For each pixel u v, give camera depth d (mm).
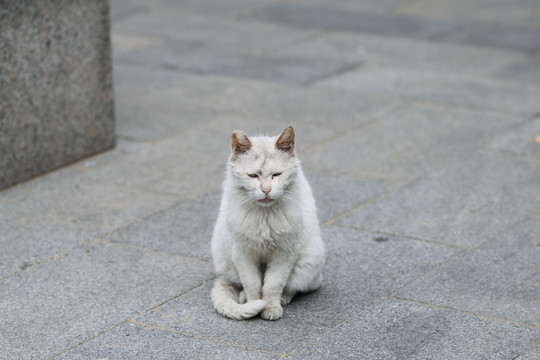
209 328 5672
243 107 11336
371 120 10805
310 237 5805
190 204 8086
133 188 8531
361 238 7262
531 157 9375
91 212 7875
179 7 17703
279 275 5711
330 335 5555
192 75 12891
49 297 6172
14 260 6816
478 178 8727
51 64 8773
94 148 9586
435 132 10305
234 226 5516
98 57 9375
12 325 5750
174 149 9727
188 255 6914
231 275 5969
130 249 7043
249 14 17203
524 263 6703
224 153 9578
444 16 17203
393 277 6480
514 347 5367
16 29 8258
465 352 5312
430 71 13195
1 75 8203
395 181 8688
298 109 11258
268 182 5273
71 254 6938
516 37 15406
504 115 10977
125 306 6020
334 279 6449
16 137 8539
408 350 5344
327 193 8375
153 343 5473
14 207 7988
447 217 7707
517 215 7723
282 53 14250
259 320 5781
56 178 8844
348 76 12906
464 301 6055
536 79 12727
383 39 15266
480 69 13312
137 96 11805
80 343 5496
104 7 9312
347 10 17703
